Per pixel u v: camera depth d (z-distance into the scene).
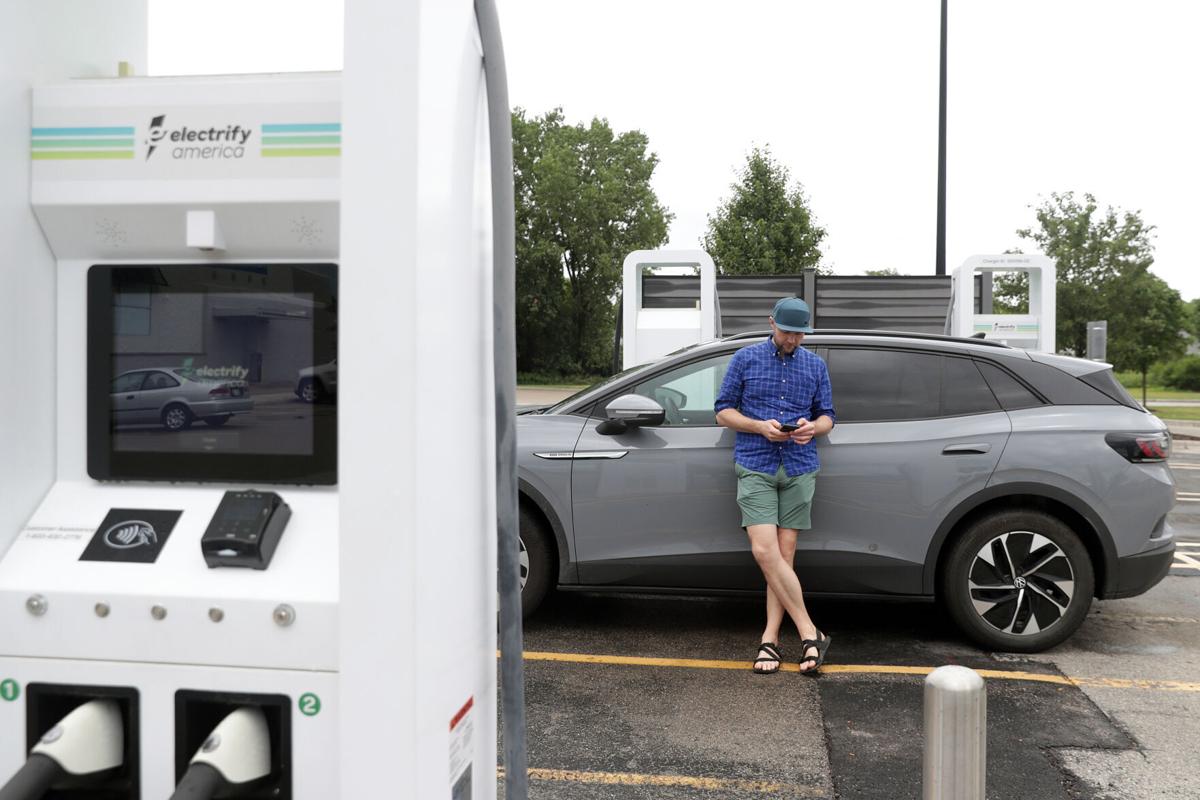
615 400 4.76
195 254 1.47
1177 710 4.00
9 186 1.42
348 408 1.24
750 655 4.76
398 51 1.22
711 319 11.70
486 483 1.62
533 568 5.01
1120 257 25.83
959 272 11.84
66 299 1.50
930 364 4.89
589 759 3.50
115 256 1.49
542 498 4.93
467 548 1.50
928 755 2.03
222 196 1.41
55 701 1.42
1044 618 4.71
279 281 1.45
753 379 4.46
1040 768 3.43
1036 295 11.67
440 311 1.33
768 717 3.93
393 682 1.25
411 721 1.25
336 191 1.39
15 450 1.44
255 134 1.41
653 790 3.25
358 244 1.23
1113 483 4.63
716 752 3.57
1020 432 4.69
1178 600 5.98
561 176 48.78
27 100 1.45
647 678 4.40
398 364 1.23
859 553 4.72
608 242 51.16
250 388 1.46
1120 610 5.72
